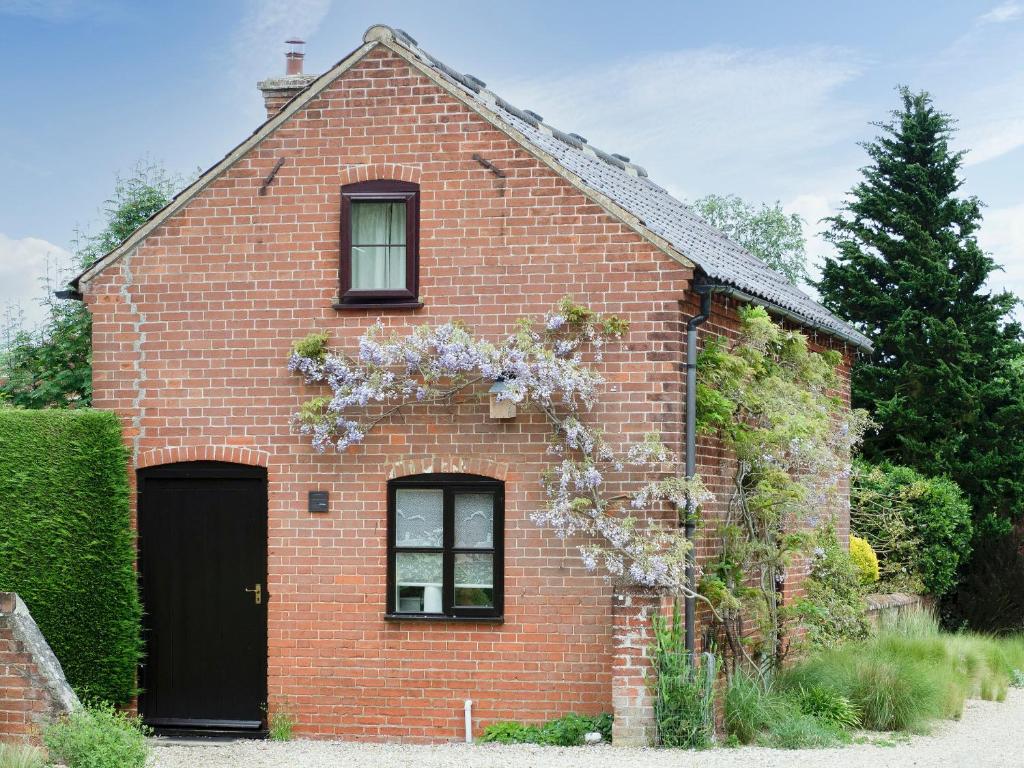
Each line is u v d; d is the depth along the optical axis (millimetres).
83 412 13859
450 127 14125
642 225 13625
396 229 14273
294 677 14148
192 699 14414
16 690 11352
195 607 14469
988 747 13219
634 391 13547
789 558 15148
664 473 13398
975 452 28984
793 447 14273
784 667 15320
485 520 13930
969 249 30328
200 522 14492
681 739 12711
